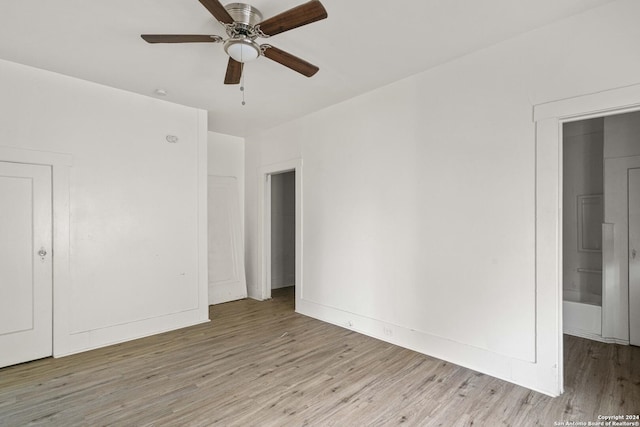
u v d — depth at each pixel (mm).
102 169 3406
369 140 3557
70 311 3189
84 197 3295
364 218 3604
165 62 2928
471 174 2764
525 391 2395
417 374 2672
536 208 2412
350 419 2098
